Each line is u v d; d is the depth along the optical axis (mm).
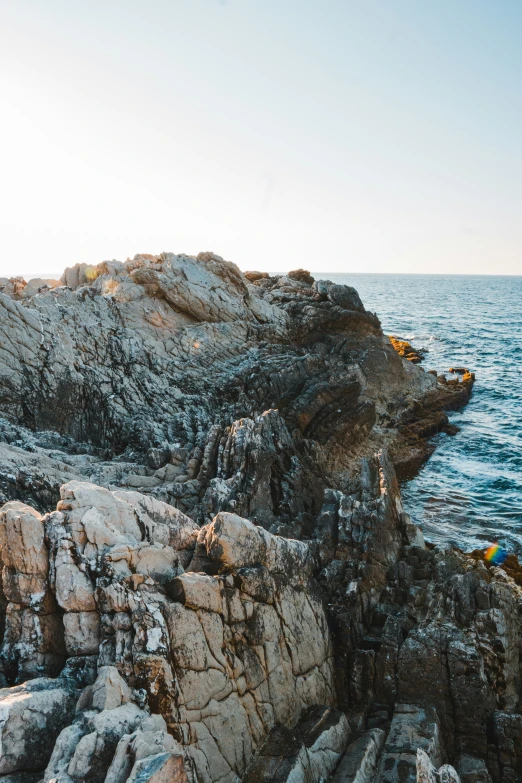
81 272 41906
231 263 43281
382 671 14930
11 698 9164
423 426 42781
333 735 12523
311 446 27359
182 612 11117
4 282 40469
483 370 67500
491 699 14445
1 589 11820
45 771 8461
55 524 11398
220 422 29750
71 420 28438
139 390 30812
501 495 33031
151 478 21906
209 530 13227
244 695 11750
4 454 18938
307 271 56656
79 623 10734
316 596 15539
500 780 13156
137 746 8383
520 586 22156
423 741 12797
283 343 42094
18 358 27047
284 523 20531
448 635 15547
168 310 37406
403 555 20469
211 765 10320
